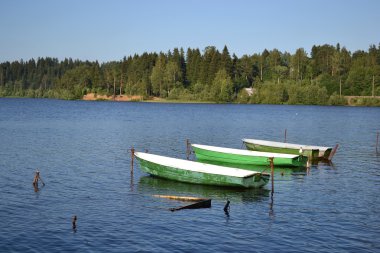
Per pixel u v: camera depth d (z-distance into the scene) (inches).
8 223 906.1
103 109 5319.9
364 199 1157.7
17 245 797.2
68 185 1246.3
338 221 965.2
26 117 3826.3
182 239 838.5
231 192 1211.2
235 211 1026.1
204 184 1273.4
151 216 971.9
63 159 1672.0
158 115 4357.8
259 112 5039.4
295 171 1552.7
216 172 1290.6
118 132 2719.0
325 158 1813.5
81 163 1595.7
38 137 2372.0
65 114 4306.1
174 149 2031.3
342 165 1681.8
